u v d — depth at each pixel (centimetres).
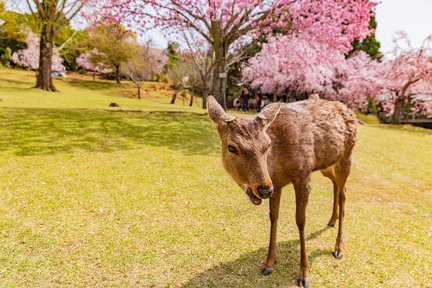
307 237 371
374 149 977
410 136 1405
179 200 448
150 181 514
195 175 562
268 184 231
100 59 4259
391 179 655
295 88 2866
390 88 2320
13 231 328
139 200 437
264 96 3319
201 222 387
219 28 1321
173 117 1293
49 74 2433
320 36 1293
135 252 312
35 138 748
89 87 3928
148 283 268
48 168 534
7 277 258
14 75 3819
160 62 4709
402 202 516
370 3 1233
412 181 652
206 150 757
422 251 350
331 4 1236
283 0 1202
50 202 404
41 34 2336
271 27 1303
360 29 1298
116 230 352
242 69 3198
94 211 393
